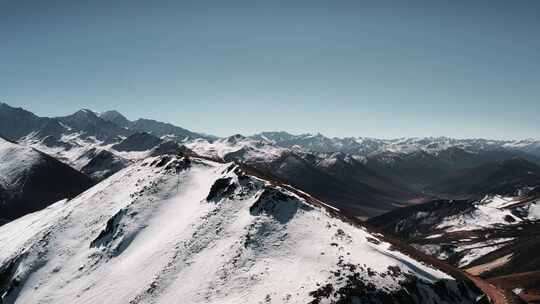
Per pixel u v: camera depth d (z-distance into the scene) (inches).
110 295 2306.8
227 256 2308.1
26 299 2564.0
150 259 2474.2
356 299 1927.9
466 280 2432.3
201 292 2117.4
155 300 2165.4
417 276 2174.0
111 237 2849.4
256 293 2030.0
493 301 2379.4
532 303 2760.8
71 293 2470.5
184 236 2571.4
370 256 2255.2
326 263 2166.6
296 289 2006.6
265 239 2397.9
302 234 2436.0
